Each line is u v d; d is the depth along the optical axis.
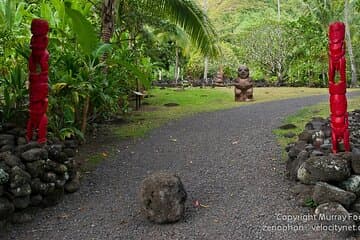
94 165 4.64
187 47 12.42
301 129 6.12
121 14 8.28
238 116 7.94
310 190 3.30
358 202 3.04
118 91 6.30
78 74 5.02
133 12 8.29
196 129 6.68
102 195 3.72
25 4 5.72
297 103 9.99
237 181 3.94
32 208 3.32
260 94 13.39
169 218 3.06
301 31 17.91
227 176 4.10
